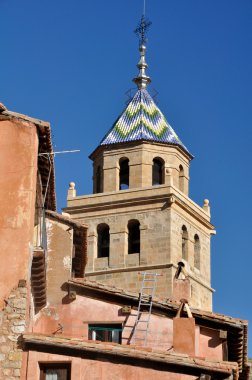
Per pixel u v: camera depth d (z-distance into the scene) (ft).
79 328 122.31
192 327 110.83
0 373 98.22
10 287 101.09
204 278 249.96
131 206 242.58
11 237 102.83
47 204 126.11
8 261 102.01
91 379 98.99
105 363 99.50
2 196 104.27
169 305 121.49
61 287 124.47
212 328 120.57
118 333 122.11
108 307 122.93
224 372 99.35
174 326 111.14
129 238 242.99
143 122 250.57
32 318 114.73
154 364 99.66
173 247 237.25
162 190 240.12
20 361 98.73
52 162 109.40
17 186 104.68
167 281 233.35
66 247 127.34
